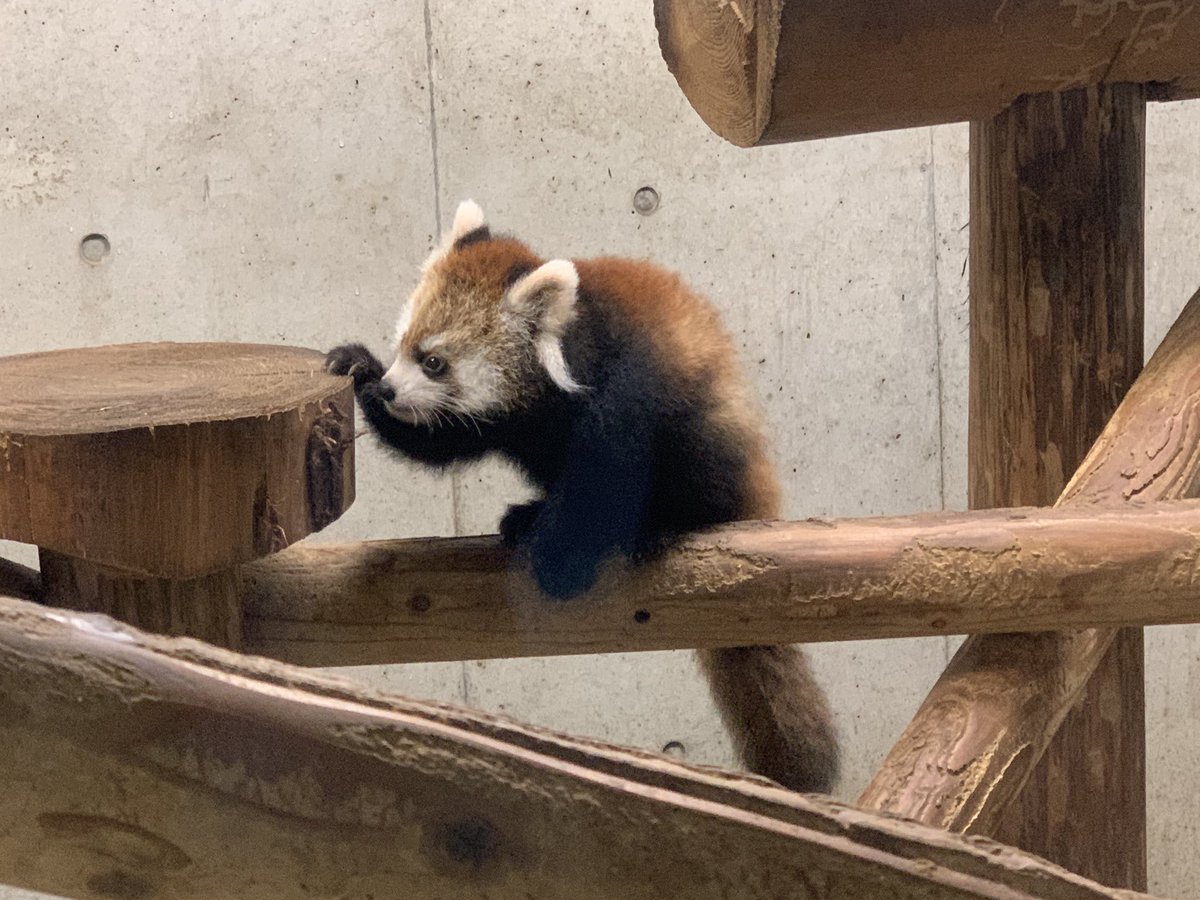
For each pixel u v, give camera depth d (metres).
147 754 0.77
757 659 2.45
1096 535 1.76
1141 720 2.36
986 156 2.22
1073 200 2.13
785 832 0.80
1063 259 2.15
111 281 3.15
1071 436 2.19
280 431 1.51
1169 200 3.43
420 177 3.14
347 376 1.81
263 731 0.77
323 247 3.16
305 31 3.09
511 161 3.12
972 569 1.76
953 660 1.86
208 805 0.78
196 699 0.77
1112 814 2.34
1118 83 2.08
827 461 3.28
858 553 1.79
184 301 3.17
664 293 2.26
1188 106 3.36
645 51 3.08
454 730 0.79
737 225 3.15
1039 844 2.37
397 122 3.13
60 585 1.67
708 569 1.82
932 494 3.35
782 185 3.14
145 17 3.07
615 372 2.04
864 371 3.26
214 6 3.08
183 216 3.14
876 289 3.22
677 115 3.10
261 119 3.12
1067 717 2.31
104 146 3.10
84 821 0.78
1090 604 1.77
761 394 2.99
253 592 1.79
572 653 1.89
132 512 1.42
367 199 3.15
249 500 1.49
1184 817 3.82
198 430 1.43
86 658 0.76
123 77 3.08
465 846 0.79
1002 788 1.58
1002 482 2.26
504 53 3.10
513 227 3.13
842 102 1.98
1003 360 2.24
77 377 1.74
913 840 0.82
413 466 2.42
